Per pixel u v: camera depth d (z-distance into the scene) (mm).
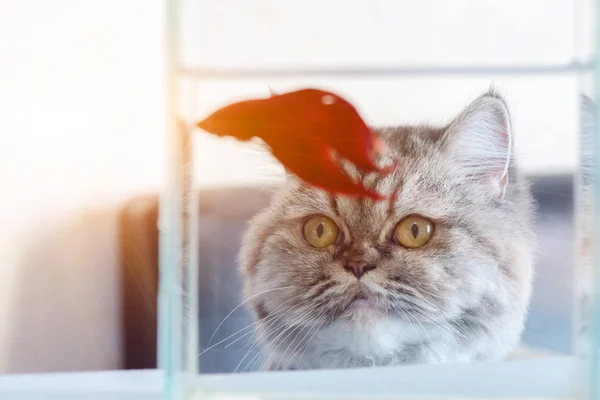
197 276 516
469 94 544
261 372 532
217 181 517
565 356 521
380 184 562
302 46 508
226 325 535
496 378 521
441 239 569
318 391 515
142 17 751
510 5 518
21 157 745
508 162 554
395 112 535
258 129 503
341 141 516
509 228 559
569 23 510
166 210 515
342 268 571
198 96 500
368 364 552
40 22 740
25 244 747
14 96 741
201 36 500
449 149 564
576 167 514
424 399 509
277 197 560
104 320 731
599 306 500
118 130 758
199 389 514
